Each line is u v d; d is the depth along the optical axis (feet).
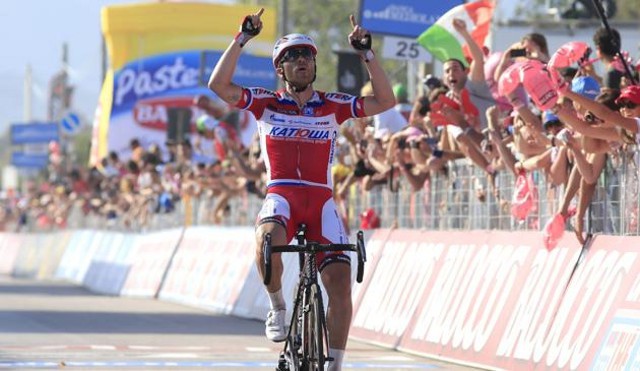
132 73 188.14
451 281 64.34
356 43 44.83
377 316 71.82
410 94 114.21
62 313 96.89
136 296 125.18
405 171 73.67
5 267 215.31
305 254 44.09
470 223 67.10
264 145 44.93
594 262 52.24
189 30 188.44
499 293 59.11
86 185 181.37
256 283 92.17
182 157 124.67
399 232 73.72
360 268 42.52
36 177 342.64
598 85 55.21
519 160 61.31
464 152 65.46
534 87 52.03
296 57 44.16
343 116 44.96
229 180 106.01
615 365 47.73
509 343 56.54
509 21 120.67
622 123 50.39
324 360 41.39
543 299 55.01
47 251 186.50
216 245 105.19
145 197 132.46
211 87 44.37
